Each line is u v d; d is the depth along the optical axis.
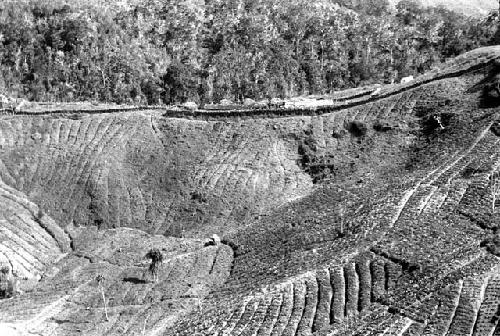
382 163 136.62
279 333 85.12
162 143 152.12
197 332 91.19
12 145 155.75
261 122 152.75
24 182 148.50
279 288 96.81
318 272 98.38
